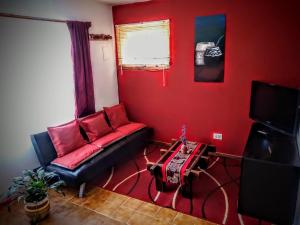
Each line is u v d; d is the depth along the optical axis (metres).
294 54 2.92
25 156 3.01
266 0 2.92
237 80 3.34
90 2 3.69
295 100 2.36
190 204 2.65
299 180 2.11
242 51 3.21
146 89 4.15
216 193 2.82
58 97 3.37
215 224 2.34
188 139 3.96
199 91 3.66
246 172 2.28
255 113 3.04
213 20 3.29
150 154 3.92
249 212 2.39
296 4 2.78
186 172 2.61
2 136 2.74
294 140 2.60
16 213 2.62
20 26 2.80
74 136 3.24
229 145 3.63
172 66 3.80
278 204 2.24
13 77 2.79
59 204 2.73
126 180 3.18
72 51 3.42
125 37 4.12
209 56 3.44
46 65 3.15
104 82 4.16
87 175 2.92
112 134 3.70
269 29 2.99
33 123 3.07
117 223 2.37
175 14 3.57
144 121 4.34
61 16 3.28
